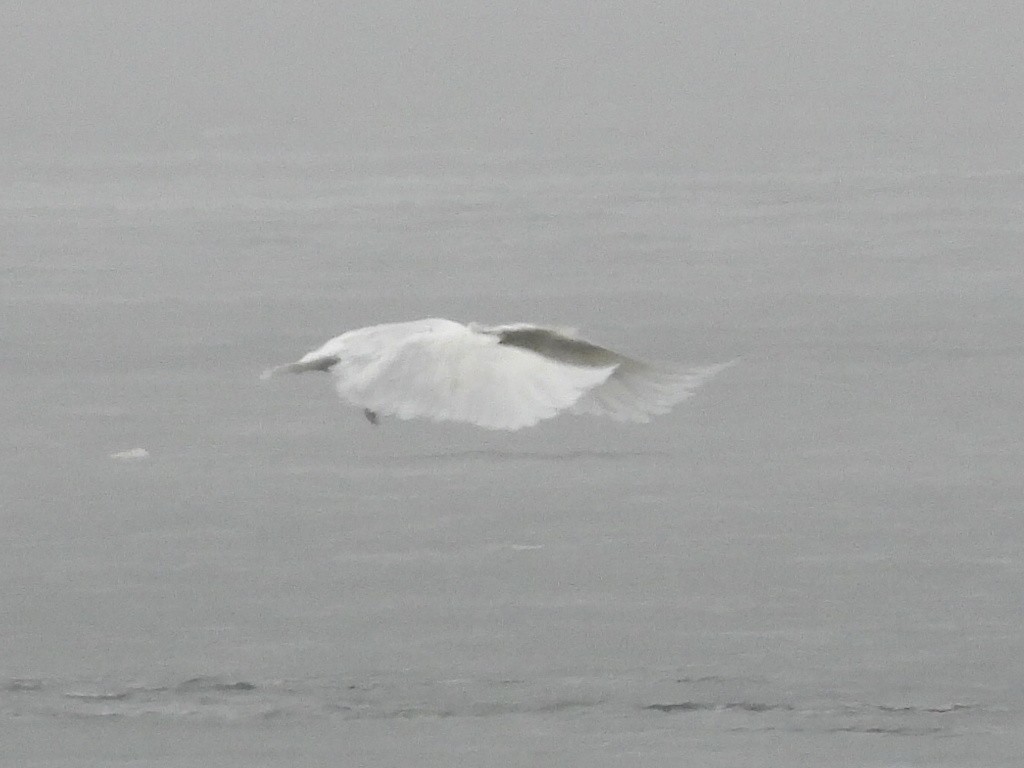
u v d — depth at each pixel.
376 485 95.12
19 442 103.88
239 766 67.25
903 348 124.19
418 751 67.94
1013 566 82.88
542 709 70.75
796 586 81.25
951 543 85.94
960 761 67.31
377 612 78.94
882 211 196.25
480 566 83.94
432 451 100.12
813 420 106.19
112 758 67.69
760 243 174.50
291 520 90.12
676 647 75.31
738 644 75.62
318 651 75.38
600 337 132.75
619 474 96.44
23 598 80.75
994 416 106.81
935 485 94.44
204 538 87.88
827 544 86.19
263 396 112.69
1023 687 71.94
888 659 74.12
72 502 93.25
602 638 76.25
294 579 82.56
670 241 177.50
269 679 73.06
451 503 92.31
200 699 71.69
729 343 128.12
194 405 111.12
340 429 104.50
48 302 148.12
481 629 77.25
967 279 149.88
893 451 100.31
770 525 88.88
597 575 82.75
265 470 97.81
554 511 91.00
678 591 80.94
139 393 114.25
